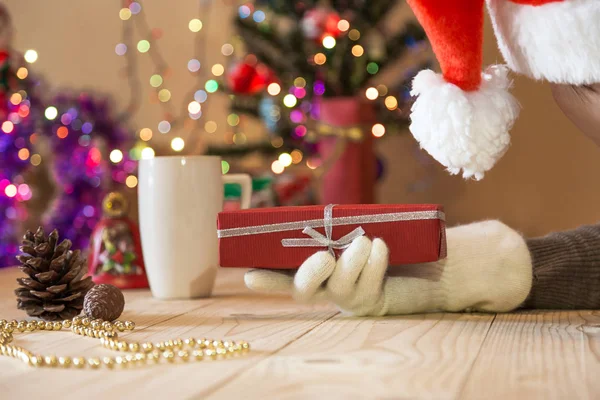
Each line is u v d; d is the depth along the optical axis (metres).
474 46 0.83
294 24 2.42
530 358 0.75
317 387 0.68
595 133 0.89
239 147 2.45
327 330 0.87
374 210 0.91
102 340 0.82
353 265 0.90
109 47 3.14
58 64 3.17
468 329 0.87
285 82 2.42
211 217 1.11
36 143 2.65
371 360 0.75
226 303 1.07
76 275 0.97
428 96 0.83
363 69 2.32
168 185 1.10
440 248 0.91
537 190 2.74
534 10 0.82
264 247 0.92
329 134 2.17
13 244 2.43
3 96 2.47
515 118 0.85
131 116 3.12
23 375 0.73
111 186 2.46
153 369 0.74
